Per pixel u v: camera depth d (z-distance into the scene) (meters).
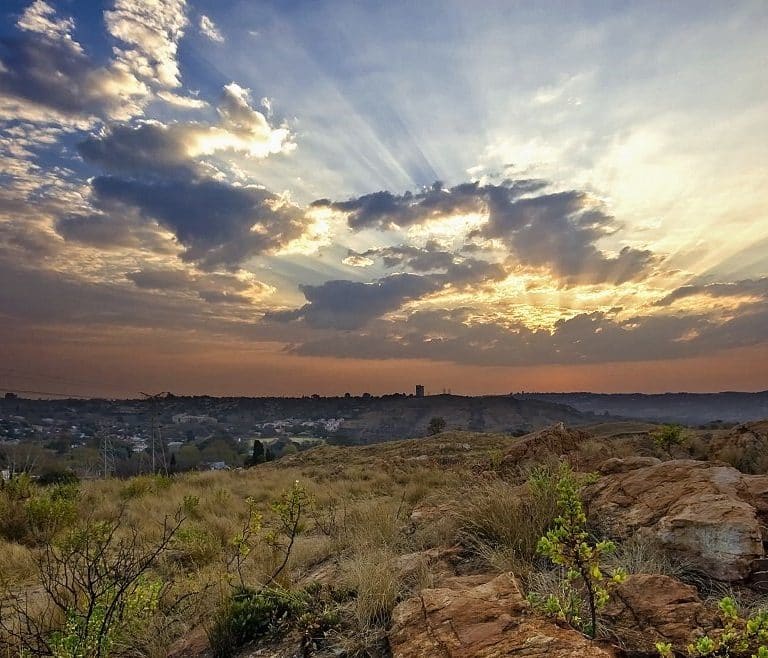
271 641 4.12
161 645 4.43
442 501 7.90
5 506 11.25
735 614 2.61
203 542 8.29
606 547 3.12
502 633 3.02
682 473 5.77
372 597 4.17
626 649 2.96
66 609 4.38
